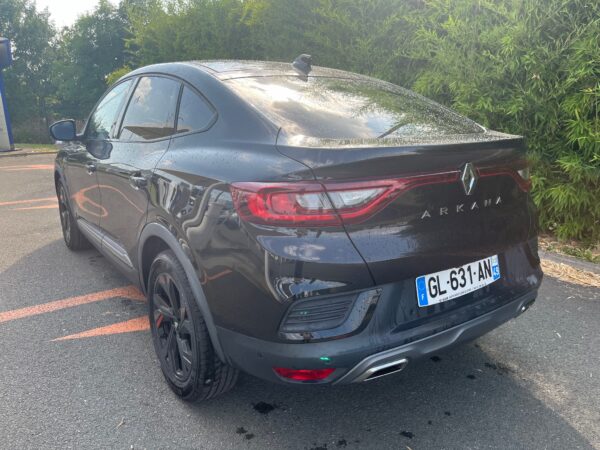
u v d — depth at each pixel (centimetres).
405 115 260
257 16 844
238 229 200
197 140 251
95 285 412
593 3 435
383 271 194
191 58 1160
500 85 516
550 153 502
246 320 202
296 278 187
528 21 464
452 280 215
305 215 187
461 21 520
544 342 316
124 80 366
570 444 225
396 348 199
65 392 265
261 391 266
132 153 305
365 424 240
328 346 191
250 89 253
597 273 430
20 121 4253
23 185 920
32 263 465
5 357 300
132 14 1375
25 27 4175
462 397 260
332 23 684
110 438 230
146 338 324
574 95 455
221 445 226
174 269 241
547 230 539
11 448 223
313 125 229
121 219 319
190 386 243
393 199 194
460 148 211
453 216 210
